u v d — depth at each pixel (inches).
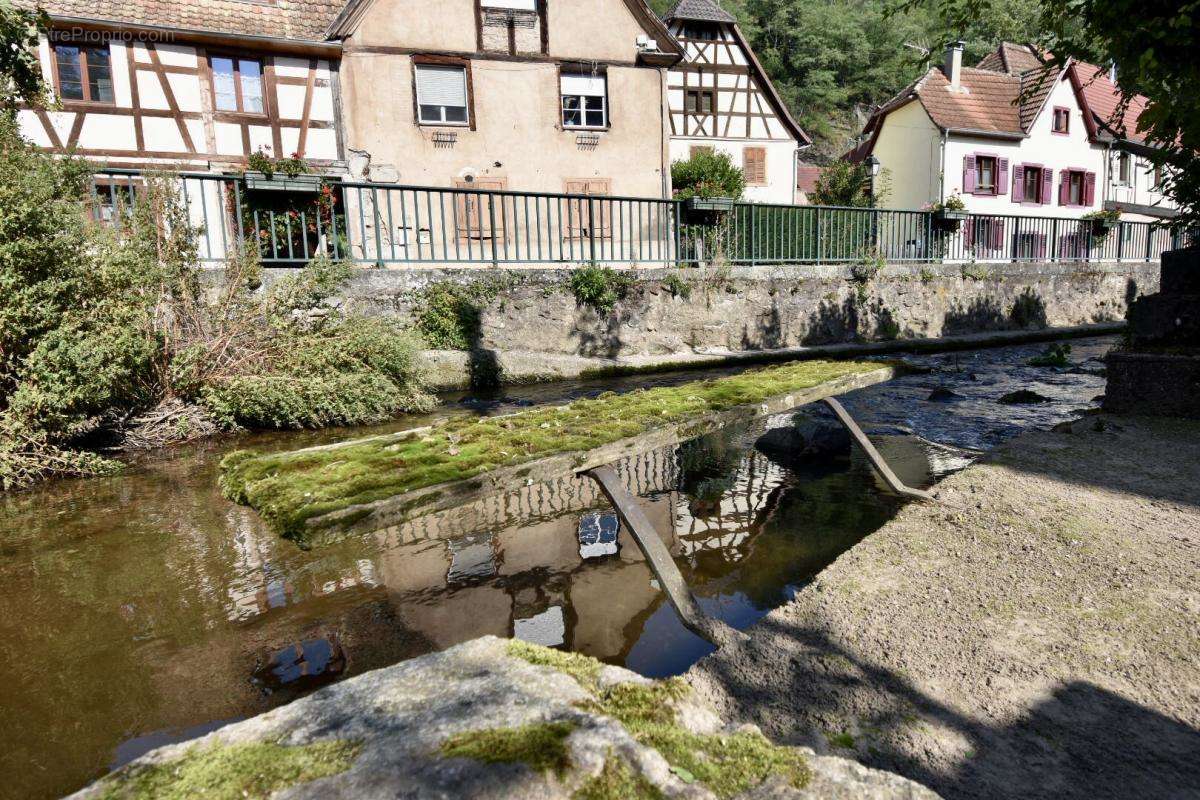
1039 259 739.4
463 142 714.8
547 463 92.6
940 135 1092.5
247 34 605.6
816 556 135.6
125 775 47.7
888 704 75.2
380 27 676.1
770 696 77.7
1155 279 815.1
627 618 110.7
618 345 464.4
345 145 658.8
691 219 510.9
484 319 412.2
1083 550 113.8
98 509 179.0
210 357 286.2
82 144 569.6
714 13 1013.2
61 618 115.7
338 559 139.3
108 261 246.7
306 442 262.2
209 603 120.3
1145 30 163.0
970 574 106.3
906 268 595.5
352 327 318.3
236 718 87.3
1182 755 66.6
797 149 1060.5
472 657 64.6
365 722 53.2
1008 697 75.9
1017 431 253.0
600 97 771.4
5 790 74.9
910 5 214.5
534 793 44.9
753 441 245.0
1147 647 85.0
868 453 177.9
